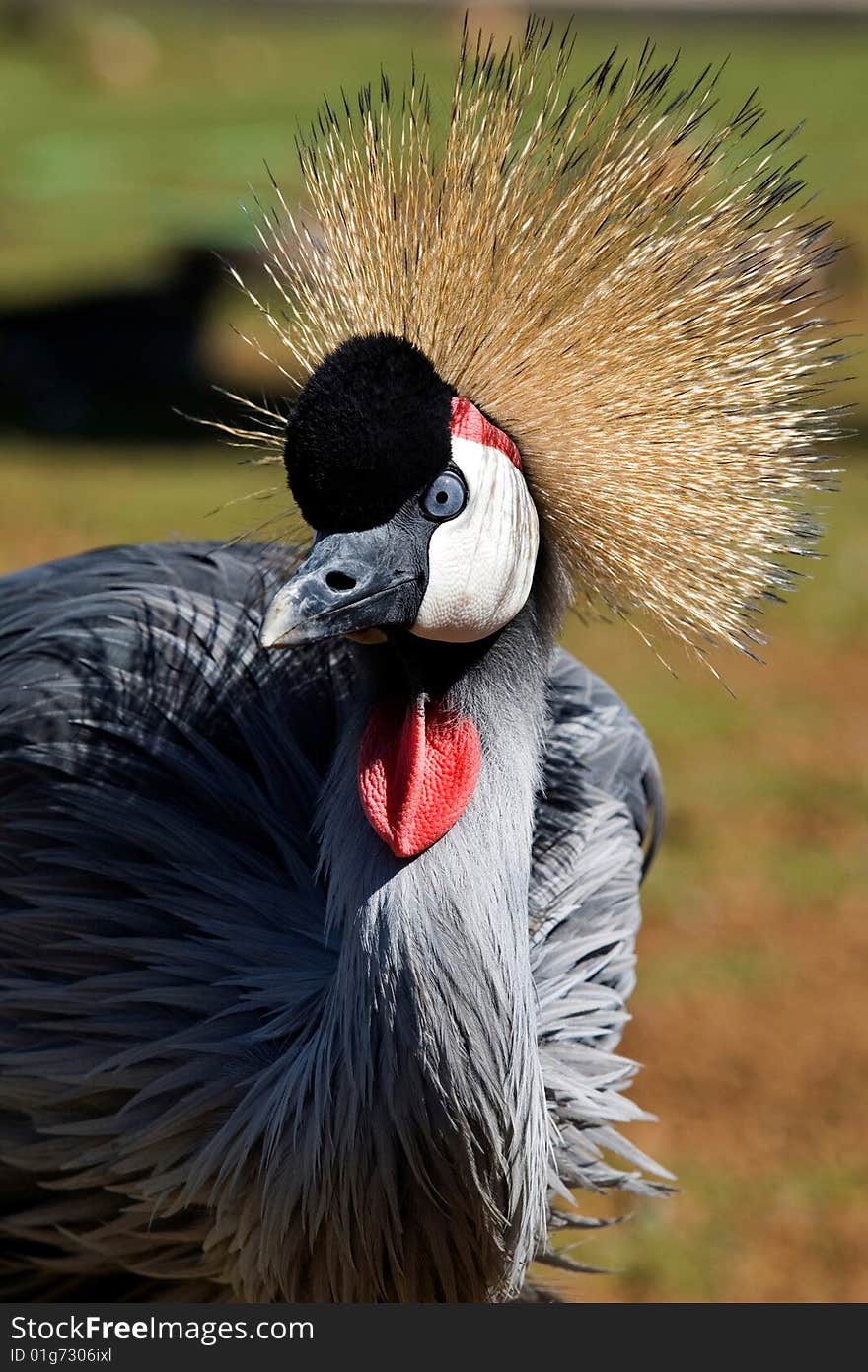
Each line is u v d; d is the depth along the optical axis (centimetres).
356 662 380
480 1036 357
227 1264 410
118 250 1992
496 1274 383
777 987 748
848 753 975
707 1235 609
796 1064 697
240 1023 393
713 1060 698
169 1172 398
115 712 434
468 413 348
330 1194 371
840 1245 604
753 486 381
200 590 482
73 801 421
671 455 373
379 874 357
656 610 381
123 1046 404
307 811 426
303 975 389
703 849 866
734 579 383
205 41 3319
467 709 361
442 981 353
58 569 502
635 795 488
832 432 394
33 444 1483
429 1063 354
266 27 3538
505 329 361
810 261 388
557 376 364
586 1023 424
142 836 416
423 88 392
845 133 2481
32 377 1631
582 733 467
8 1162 419
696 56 3022
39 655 450
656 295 372
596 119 377
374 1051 356
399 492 337
